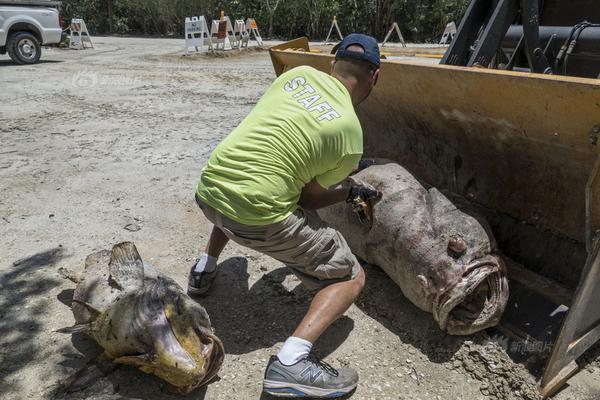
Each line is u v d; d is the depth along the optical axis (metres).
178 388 2.33
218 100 8.68
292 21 24.38
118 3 26.27
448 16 22.89
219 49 16.86
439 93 2.87
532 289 2.70
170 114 7.63
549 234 2.83
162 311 2.29
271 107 2.35
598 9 3.30
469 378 2.48
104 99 8.76
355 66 2.41
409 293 2.71
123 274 2.61
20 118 7.37
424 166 3.53
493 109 2.63
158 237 3.85
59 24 13.80
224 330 2.84
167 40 22.34
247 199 2.26
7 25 12.94
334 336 2.79
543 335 2.54
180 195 4.56
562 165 2.63
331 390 2.31
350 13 24.14
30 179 4.96
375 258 2.96
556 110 2.28
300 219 2.36
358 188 2.81
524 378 2.38
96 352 2.66
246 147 2.31
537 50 3.15
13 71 12.01
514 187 2.98
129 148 5.93
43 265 3.45
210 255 3.04
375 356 2.64
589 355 2.56
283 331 2.83
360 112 3.81
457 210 2.71
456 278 2.48
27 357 2.62
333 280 2.46
